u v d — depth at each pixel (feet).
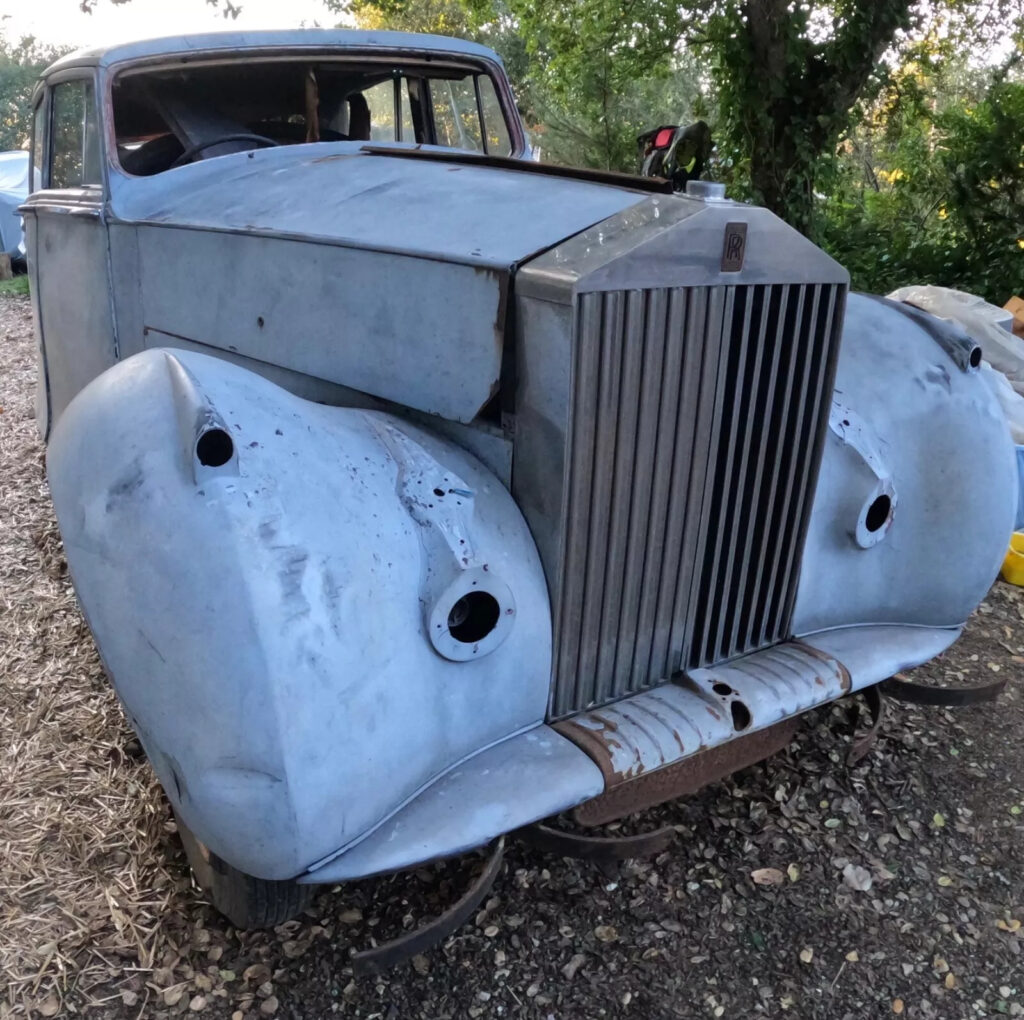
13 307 33.50
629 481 5.84
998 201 28.27
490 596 5.36
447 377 6.13
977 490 7.52
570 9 31.60
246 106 10.18
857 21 24.79
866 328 7.83
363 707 4.79
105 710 8.70
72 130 10.27
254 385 5.31
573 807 5.40
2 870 6.77
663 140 13.43
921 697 7.64
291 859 4.71
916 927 6.56
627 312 5.44
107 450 4.91
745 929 6.49
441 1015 5.79
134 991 5.88
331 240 6.80
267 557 4.58
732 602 6.80
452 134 11.46
